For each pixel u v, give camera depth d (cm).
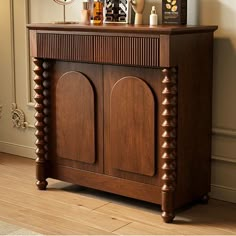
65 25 290
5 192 315
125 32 269
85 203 297
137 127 277
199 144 287
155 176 276
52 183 331
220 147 300
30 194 312
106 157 294
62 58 297
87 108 296
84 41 286
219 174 303
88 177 303
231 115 294
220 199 304
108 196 308
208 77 288
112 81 284
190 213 284
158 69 266
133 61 269
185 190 280
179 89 267
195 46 275
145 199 281
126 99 279
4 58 389
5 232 257
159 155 273
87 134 298
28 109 383
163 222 272
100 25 286
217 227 267
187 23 302
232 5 285
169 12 289
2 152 402
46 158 319
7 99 393
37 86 311
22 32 375
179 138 271
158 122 271
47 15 363
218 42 293
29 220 273
